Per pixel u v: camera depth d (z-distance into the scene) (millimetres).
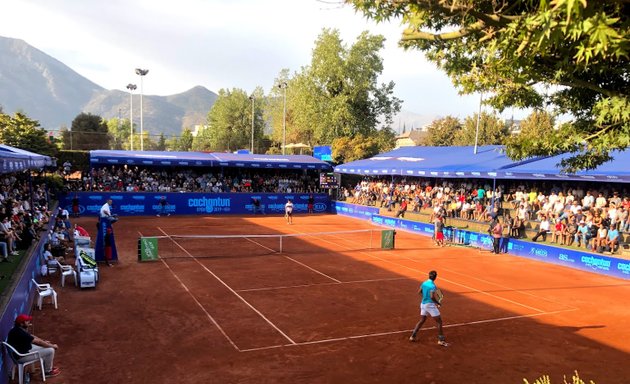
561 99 6621
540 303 16062
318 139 58812
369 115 58469
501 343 12078
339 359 10703
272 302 14984
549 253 23906
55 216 27141
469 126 58344
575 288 18531
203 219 36594
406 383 9617
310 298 15578
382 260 22703
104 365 10000
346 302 15250
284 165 43438
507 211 30297
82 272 15656
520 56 4375
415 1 4703
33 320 12570
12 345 8922
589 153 6211
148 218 36125
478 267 22016
